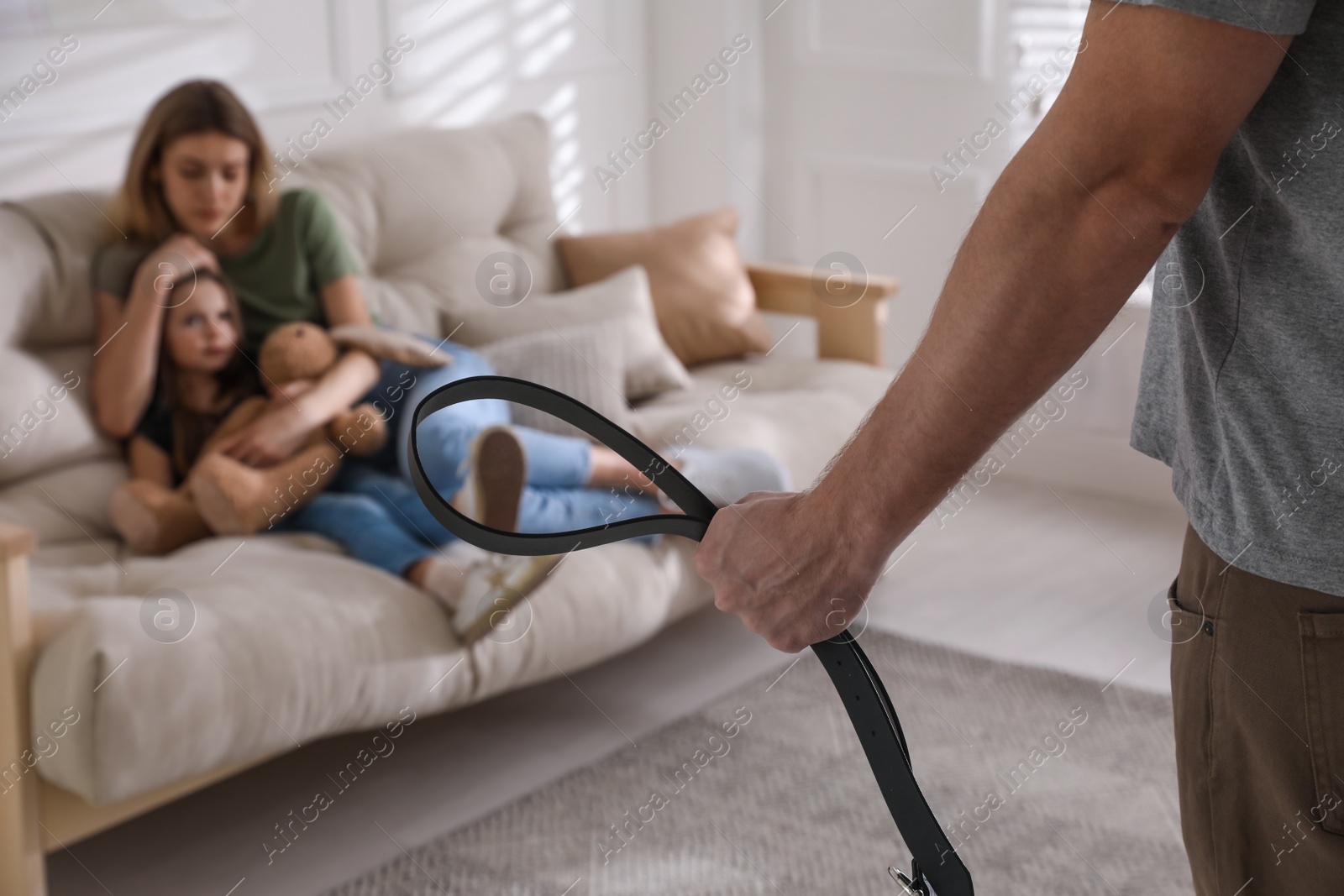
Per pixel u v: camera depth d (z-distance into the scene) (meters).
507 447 1.69
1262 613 0.59
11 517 1.58
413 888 1.46
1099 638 2.09
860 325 2.48
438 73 2.60
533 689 1.99
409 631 1.54
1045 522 2.63
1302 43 0.50
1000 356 0.51
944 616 2.18
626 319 2.30
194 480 1.67
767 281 2.59
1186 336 0.62
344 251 1.96
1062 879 1.45
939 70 2.84
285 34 2.28
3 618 1.27
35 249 1.70
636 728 1.84
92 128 1.99
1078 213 0.48
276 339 1.82
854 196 3.05
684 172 3.14
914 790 0.59
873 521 0.56
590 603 1.71
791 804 1.63
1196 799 0.67
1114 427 2.74
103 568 1.56
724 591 0.60
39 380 1.65
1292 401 0.55
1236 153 0.54
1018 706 1.86
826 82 3.03
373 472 1.81
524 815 1.62
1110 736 1.78
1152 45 0.45
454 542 1.72
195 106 1.79
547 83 2.86
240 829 1.60
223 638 1.37
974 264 0.51
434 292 2.25
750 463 1.91
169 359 1.74
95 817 1.34
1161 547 2.50
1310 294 0.53
